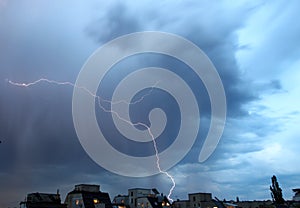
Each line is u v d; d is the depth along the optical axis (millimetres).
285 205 66625
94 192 64188
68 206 60594
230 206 73438
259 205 75125
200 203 76562
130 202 74750
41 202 53688
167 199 76938
